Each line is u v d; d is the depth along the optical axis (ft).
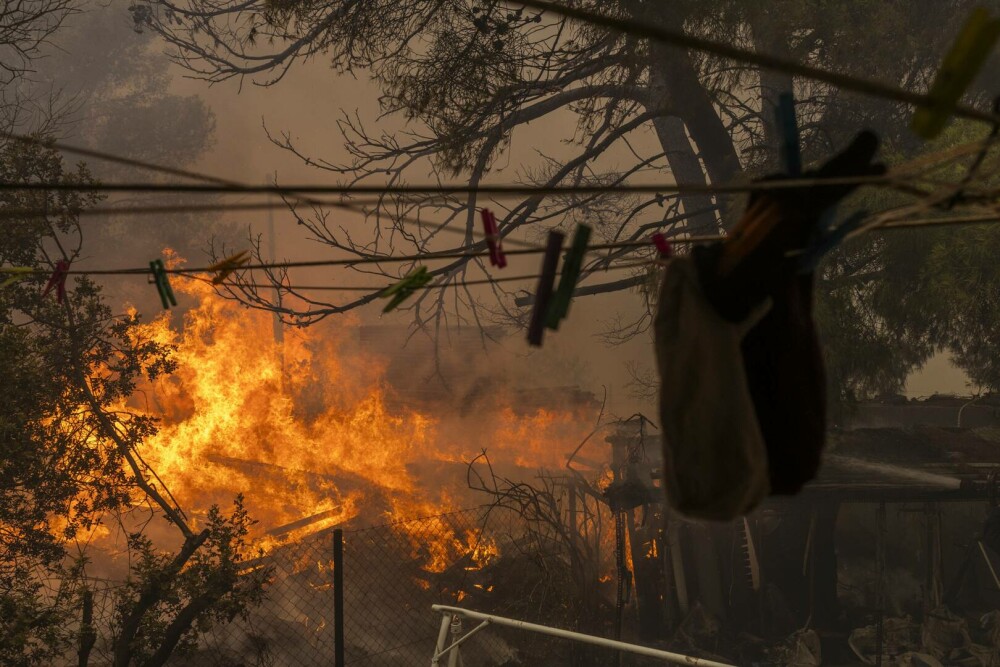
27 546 30.30
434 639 39.63
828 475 44.16
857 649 42.96
